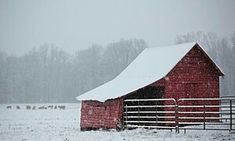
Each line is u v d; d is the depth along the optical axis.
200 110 34.75
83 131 34.25
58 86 171.75
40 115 64.50
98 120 35.12
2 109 91.19
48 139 27.56
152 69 36.03
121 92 33.38
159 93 34.56
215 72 35.91
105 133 30.20
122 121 32.53
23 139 28.27
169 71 33.69
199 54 35.47
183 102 34.28
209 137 24.59
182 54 34.59
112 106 33.47
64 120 51.78
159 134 27.56
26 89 169.50
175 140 23.80
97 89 38.28
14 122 48.44
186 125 33.56
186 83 34.66
